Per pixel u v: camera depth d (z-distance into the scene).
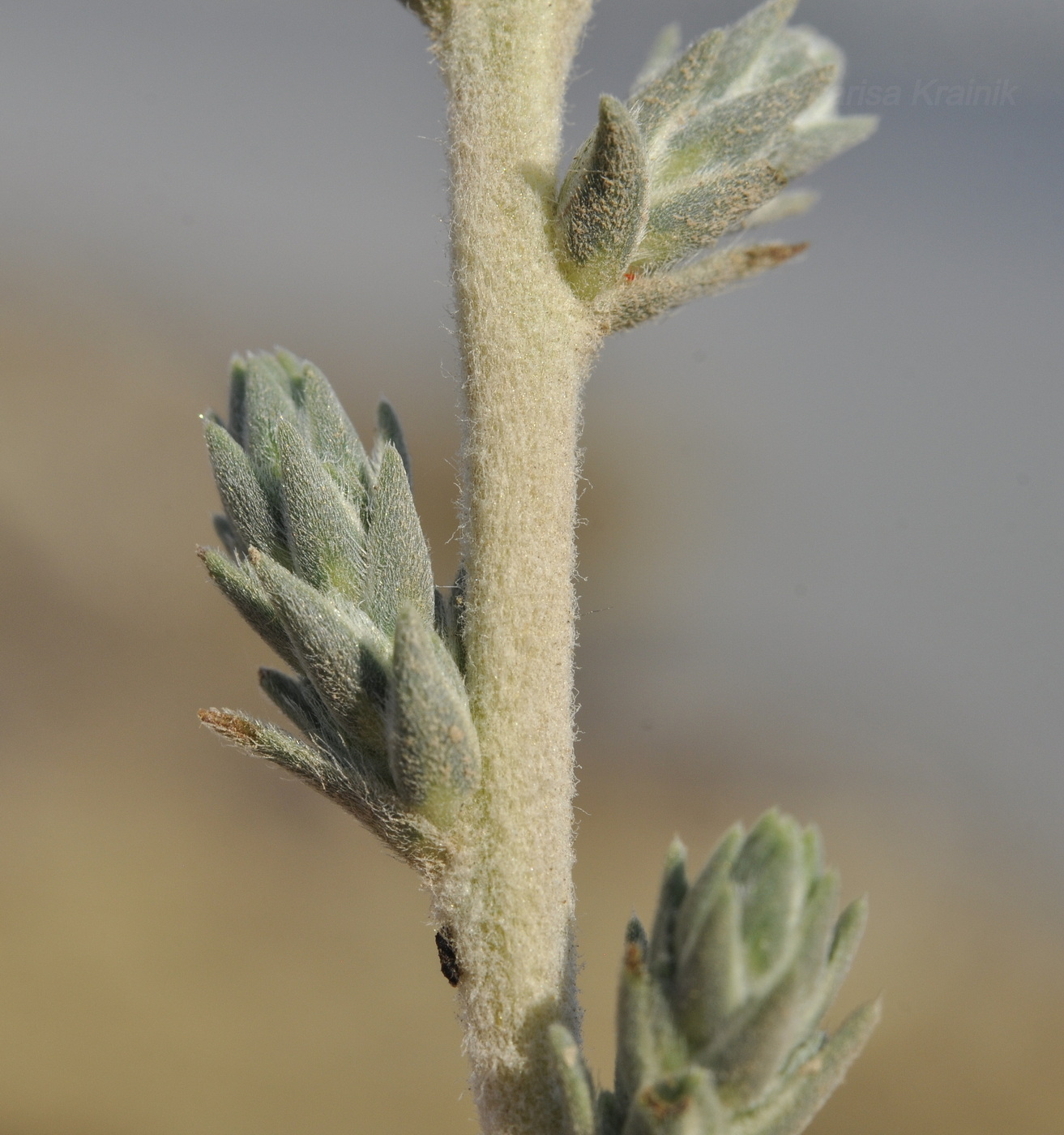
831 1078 0.12
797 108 0.13
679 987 0.12
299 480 0.12
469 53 0.13
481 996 0.12
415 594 0.12
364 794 0.12
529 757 0.12
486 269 0.13
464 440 0.13
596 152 0.12
